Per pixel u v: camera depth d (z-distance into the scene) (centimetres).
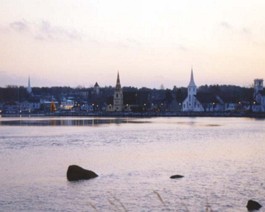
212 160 6456
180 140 9875
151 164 6128
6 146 8594
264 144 8781
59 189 4562
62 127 15275
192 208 3809
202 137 10638
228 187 4556
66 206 3931
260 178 4988
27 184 4809
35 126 16075
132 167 5878
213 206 3853
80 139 10200
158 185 4694
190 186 4622
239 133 11731
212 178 5028
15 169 5747
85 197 4228
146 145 8769
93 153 7412
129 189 4525
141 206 3884
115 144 9000
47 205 3962
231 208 3797
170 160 6512
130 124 17062
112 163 6244
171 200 4066
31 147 8400
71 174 5088
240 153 7256
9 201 4103
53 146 8594
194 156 6944
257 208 3766
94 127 15100
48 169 5731
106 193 4369
